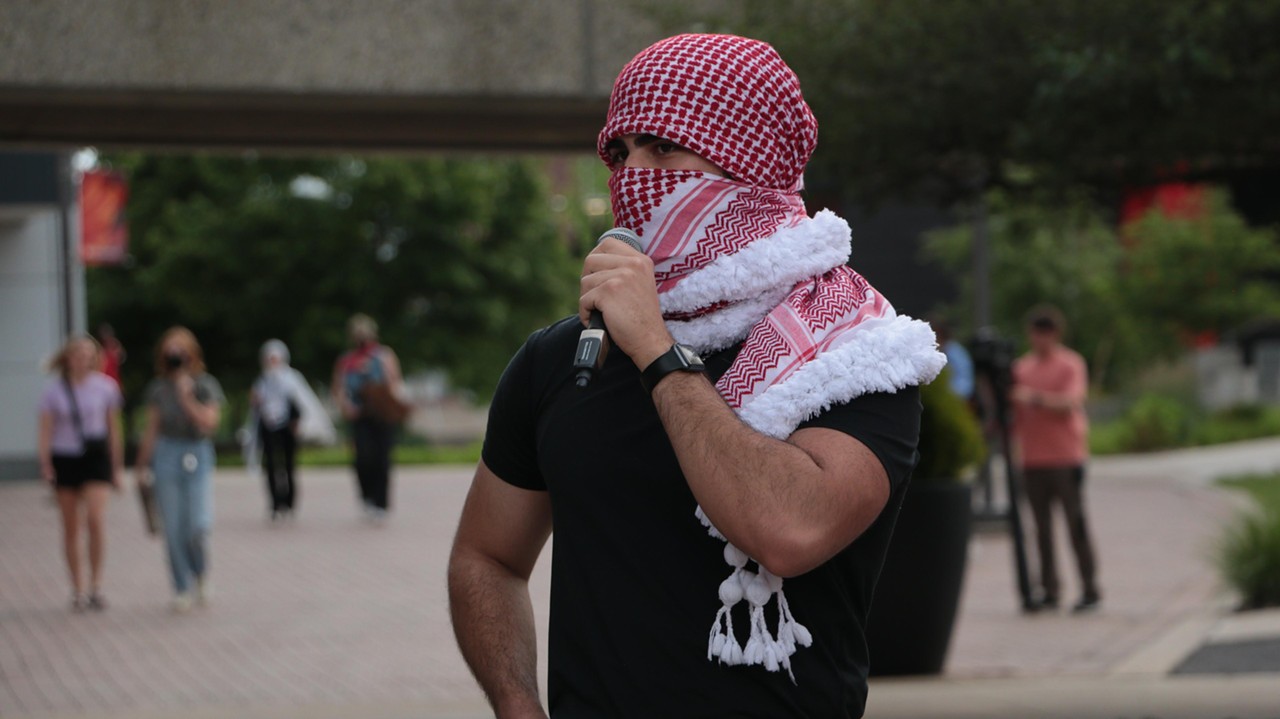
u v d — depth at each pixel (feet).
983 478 44.98
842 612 6.51
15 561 40.47
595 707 6.52
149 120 29.81
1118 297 95.55
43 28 26.17
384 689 24.09
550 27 27.40
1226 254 93.04
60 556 41.42
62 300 66.90
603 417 6.64
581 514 6.62
